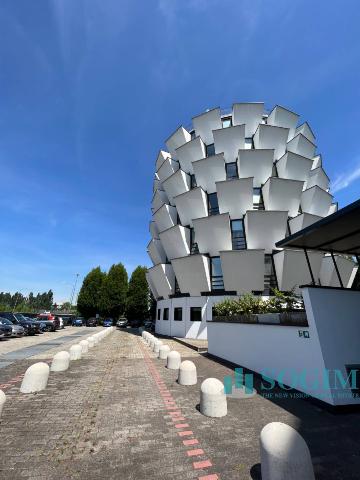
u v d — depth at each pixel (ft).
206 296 75.05
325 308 21.95
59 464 11.93
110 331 106.83
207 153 94.38
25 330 76.64
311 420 17.06
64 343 60.44
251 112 92.94
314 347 21.06
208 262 77.36
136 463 12.04
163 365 36.04
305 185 85.92
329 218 20.40
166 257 98.12
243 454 12.87
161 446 13.65
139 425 16.25
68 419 17.08
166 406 19.70
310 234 23.50
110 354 46.06
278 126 89.10
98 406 19.54
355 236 23.95
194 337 74.33
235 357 35.27
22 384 23.12
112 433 15.14
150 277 103.35
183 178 89.20
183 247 82.84
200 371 32.19
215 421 16.89
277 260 71.72
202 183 86.12
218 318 42.75
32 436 14.69
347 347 21.26
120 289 185.37
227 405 19.99
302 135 88.02
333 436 14.73
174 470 11.50
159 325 93.30
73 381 26.76
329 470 11.43
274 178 75.05
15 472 11.28
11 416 17.48
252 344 31.01
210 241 77.00
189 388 24.61
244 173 80.94
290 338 24.21
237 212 77.97
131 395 22.34
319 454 12.78
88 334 92.84
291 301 30.63
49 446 13.58
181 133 99.71
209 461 12.25
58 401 20.53
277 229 72.38
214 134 87.51
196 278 76.43
